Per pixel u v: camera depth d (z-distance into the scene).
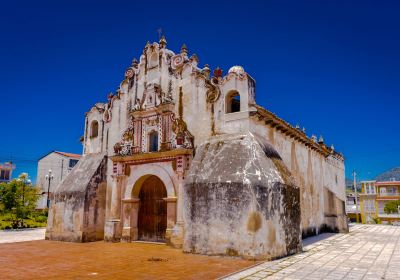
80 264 10.75
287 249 12.34
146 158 16.44
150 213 16.69
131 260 11.43
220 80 15.12
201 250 12.30
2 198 27.88
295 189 13.78
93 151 19.73
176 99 16.42
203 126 15.15
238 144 13.47
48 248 14.67
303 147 21.00
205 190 12.59
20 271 9.67
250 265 10.34
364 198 55.34
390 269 9.70
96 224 17.52
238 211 11.79
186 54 16.75
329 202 23.23
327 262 10.87
